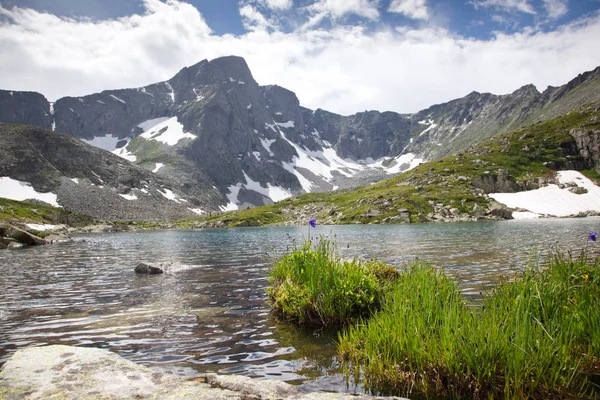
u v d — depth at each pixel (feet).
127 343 34.40
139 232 469.16
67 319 44.01
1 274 86.22
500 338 22.56
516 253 102.27
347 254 107.76
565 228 226.99
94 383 19.13
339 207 612.29
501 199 544.21
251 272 83.41
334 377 25.12
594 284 31.99
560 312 28.43
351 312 39.68
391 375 23.82
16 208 441.27
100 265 103.86
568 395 20.81
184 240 244.42
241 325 39.93
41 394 17.69
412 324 26.05
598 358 24.43
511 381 21.16
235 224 602.85
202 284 67.87
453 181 600.80
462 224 348.59
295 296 41.91
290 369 26.94
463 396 21.72
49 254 143.64
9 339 36.42
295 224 565.12
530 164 652.48
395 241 163.63
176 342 34.42
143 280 74.02
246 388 20.04
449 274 68.08
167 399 17.65
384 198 576.61
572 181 577.02
